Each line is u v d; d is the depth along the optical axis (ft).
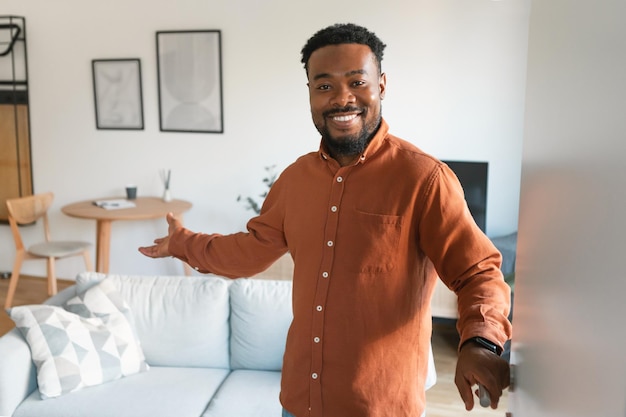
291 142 15.07
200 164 15.75
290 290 9.12
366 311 3.78
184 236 5.10
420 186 3.66
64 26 16.03
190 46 15.24
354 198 3.83
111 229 16.53
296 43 14.62
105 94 16.06
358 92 3.66
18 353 7.91
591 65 1.54
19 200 14.73
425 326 3.92
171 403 7.90
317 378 3.96
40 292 16.20
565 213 1.76
